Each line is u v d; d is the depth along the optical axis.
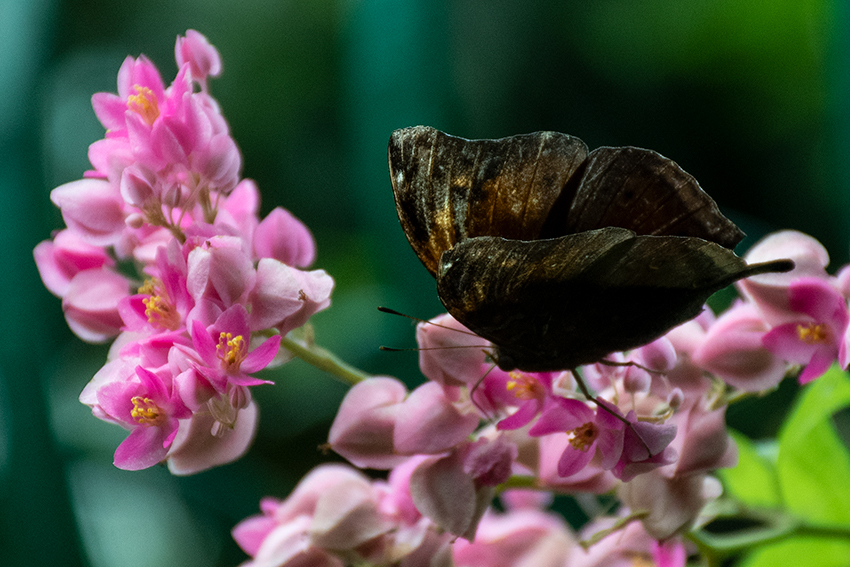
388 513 0.59
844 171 0.70
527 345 0.58
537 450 0.59
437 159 0.58
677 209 0.58
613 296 0.57
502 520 0.62
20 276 0.68
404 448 0.58
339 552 0.59
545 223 0.58
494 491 0.58
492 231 0.58
